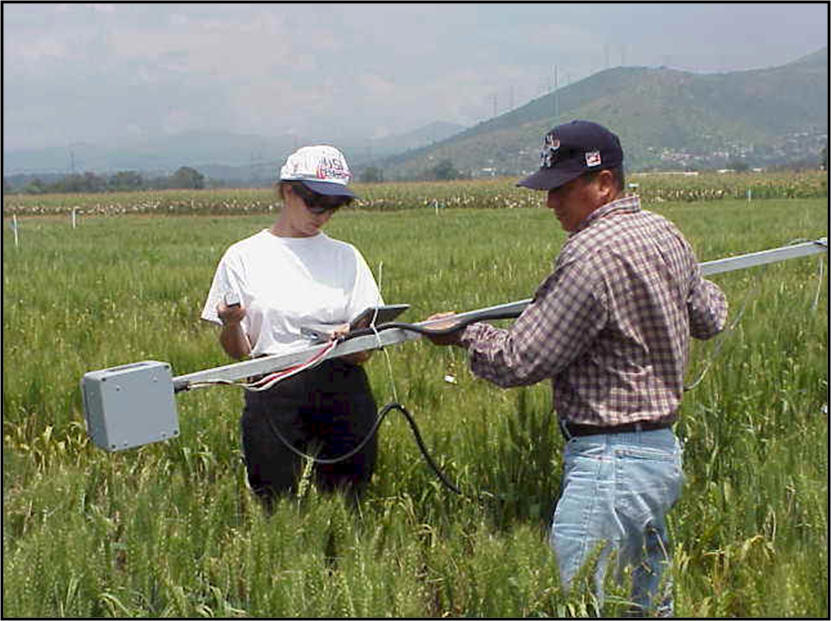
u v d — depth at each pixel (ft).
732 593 11.73
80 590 11.09
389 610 10.60
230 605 11.48
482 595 11.02
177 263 53.47
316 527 12.17
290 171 13.03
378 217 121.80
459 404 18.70
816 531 11.59
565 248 10.87
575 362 11.09
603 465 10.97
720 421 17.43
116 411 10.69
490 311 12.59
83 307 34.58
